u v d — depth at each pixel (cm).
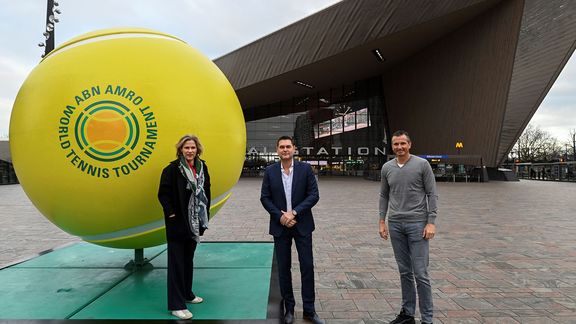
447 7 2347
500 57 2378
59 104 331
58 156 331
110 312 335
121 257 515
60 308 345
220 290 393
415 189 327
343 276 475
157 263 487
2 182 3073
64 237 734
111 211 344
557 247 626
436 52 2942
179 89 348
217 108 374
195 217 323
